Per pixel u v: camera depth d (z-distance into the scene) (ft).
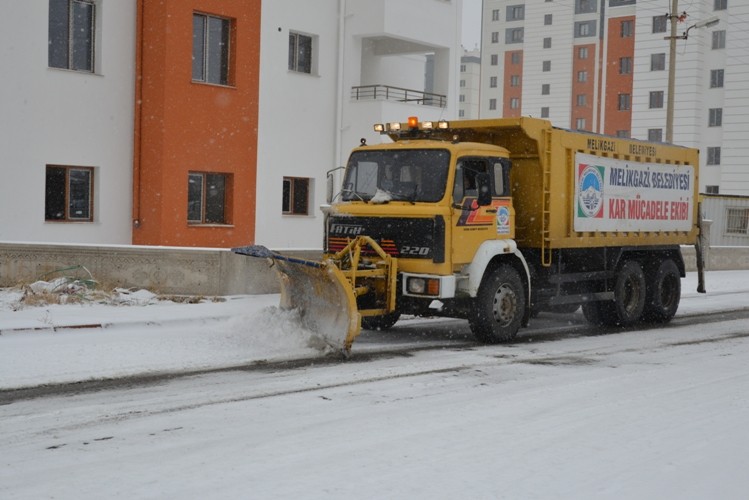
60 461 21.18
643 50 205.05
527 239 44.14
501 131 43.60
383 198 40.14
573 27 289.94
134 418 25.55
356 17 85.46
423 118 88.33
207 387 30.22
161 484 19.51
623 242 49.47
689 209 56.08
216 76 75.00
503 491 19.38
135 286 51.80
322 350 37.86
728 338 45.85
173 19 69.31
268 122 79.15
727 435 24.68
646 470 21.20
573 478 20.43
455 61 93.61
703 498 19.22
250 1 75.61
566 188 45.01
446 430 24.73
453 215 39.11
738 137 190.39
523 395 29.76
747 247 99.25
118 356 34.96
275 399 28.48
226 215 76.33
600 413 27.17
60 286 48.65
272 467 20.90
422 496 18.93
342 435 23.99
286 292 40.27
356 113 84.94
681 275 55.31
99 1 67.97
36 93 64.49
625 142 49.57
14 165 63.62
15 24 63.10
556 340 44.39
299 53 83.20
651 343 43.55
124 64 69.72
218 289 52.16
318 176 84.28
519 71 321.93
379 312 38.81
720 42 195.31
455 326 48.62
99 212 68.74
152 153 69.97
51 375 31.48
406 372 33.86
